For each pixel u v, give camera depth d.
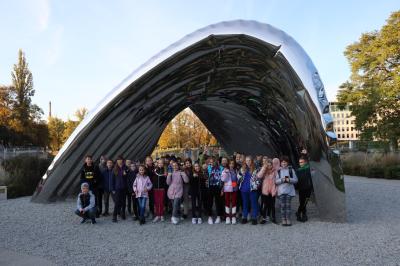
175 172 9.89
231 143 26.09
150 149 21.22
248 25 9.57
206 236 8.27
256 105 16.17
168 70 10.88
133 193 10.20
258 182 9.55
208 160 10.40
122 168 10.34
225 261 6.39
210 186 9.84
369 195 15.14
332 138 9.18
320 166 9.66
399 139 34.50
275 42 9.48
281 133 16.45
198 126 57.56
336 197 9.48
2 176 16.78
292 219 10.26
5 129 56.66
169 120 18.98
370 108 34.97
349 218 10.20
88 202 9.85
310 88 9.28
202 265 6.20
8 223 10.03
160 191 10.17
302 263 6.22
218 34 9.57
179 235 8.41
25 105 61.62
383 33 34.84
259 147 22.28
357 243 7.46
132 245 7.57
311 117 9.59
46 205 13.22
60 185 13.60
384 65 35.91
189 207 12.17
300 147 13.48
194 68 11.53
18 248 7.46
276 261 6.34
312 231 8.63
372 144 38.34
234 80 13.84
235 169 10.02
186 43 9.77
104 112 11.24
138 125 14.55
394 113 34.97
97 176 10.82
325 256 6.60
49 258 6.75
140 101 12.27
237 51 10.65
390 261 6.28
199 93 15.26
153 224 9.72
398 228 8.85
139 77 10.33
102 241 7.94
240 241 7.76
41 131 63.28
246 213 9.74
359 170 26.02
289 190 9.39
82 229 9.18
